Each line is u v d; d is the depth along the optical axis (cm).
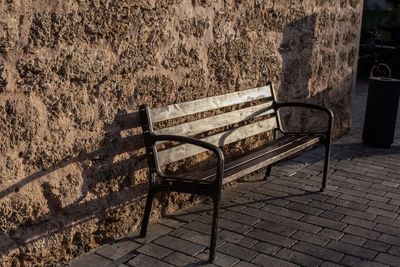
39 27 304
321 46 629
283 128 579
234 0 464
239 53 480
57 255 338
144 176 396
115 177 371
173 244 376
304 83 605
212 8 439
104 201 365
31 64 302
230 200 469
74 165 341
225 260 355
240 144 504
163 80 398
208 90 448
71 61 326
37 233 323
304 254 370
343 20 679
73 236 347
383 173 568
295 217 436
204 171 392
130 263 346
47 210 327
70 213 342
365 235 407
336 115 702
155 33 384
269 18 519
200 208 446
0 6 283
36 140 313
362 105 997
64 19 317
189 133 409
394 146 689
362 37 1396
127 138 375
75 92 333
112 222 377
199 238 387
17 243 312
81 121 339
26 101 304
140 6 368
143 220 382
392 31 1472
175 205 436
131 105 374
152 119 374
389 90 657
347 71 717
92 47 339
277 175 546
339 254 372
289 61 567
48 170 324
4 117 294
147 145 373
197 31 425
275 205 461
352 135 745
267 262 356
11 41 290
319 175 552
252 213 441
